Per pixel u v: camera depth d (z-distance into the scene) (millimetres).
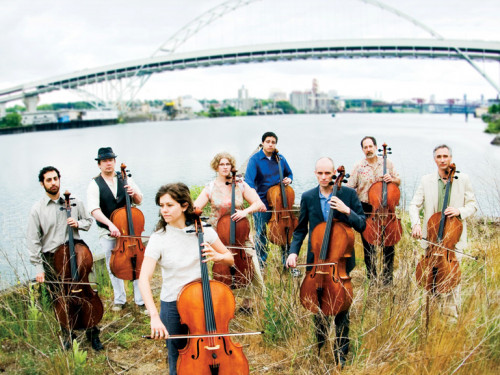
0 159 31406
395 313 3469
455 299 3836
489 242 4859
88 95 112312
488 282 4102
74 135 63875
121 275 4402
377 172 5086
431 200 4266
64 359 3436
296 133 46094
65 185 17281
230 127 68125
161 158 27359
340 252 3459
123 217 4445
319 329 3469
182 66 101062
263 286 4195
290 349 3562
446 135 43406
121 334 4141
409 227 5848
